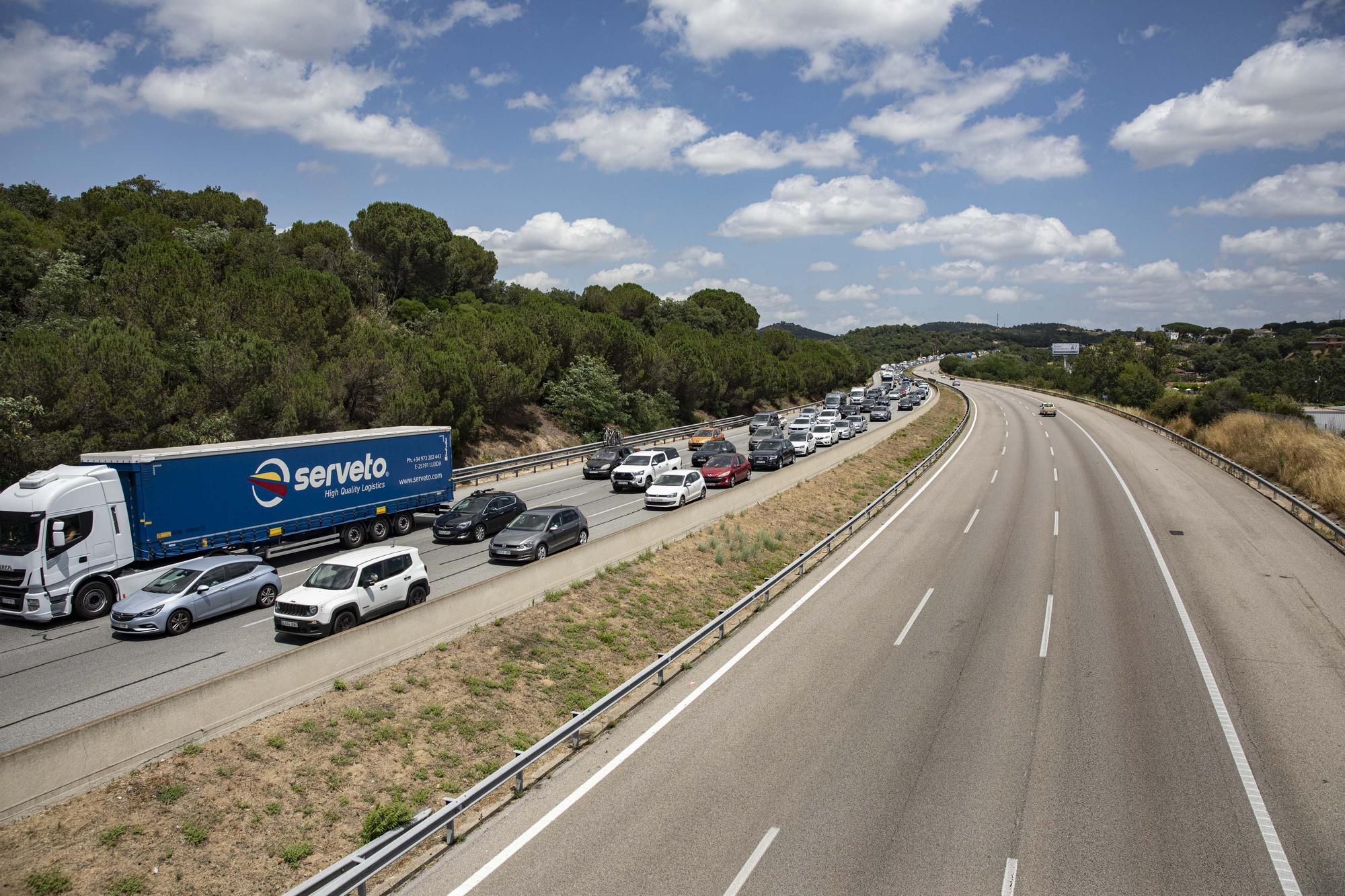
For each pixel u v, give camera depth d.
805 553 22.30
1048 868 8.45
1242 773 10.45
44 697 13.05
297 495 22.58
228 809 10.43
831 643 16.23
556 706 14.77
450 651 15.62
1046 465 40.78
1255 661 14.46
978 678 14.02
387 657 14.51
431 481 27.34
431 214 73.81
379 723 12.93
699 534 26.36
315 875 7.93
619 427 54.12
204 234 53.09
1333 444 32.81
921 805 9.80
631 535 22.70
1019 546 24.08
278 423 31.45
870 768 10.82
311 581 16.45
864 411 70.31
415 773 12.02
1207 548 23.05
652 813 9.83
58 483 17.36
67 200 67.75
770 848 8.94
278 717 12.39
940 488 35.31
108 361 26.16
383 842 8.66
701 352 67.25
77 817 9.57
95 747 10.05
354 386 37.44
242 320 35.50
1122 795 9.95
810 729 12.19
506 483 37.62
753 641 16.58
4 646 15.74
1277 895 7.97
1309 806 9.62
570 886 8.36
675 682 14.53
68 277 37.06
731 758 11.29
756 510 30.38
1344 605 17.67
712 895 8.12
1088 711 12.50
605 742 12.08
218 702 11.57
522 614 17.92
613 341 57.03
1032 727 11.99
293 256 58.22
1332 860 8.54
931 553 23.64
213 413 30.36
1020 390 111.50
